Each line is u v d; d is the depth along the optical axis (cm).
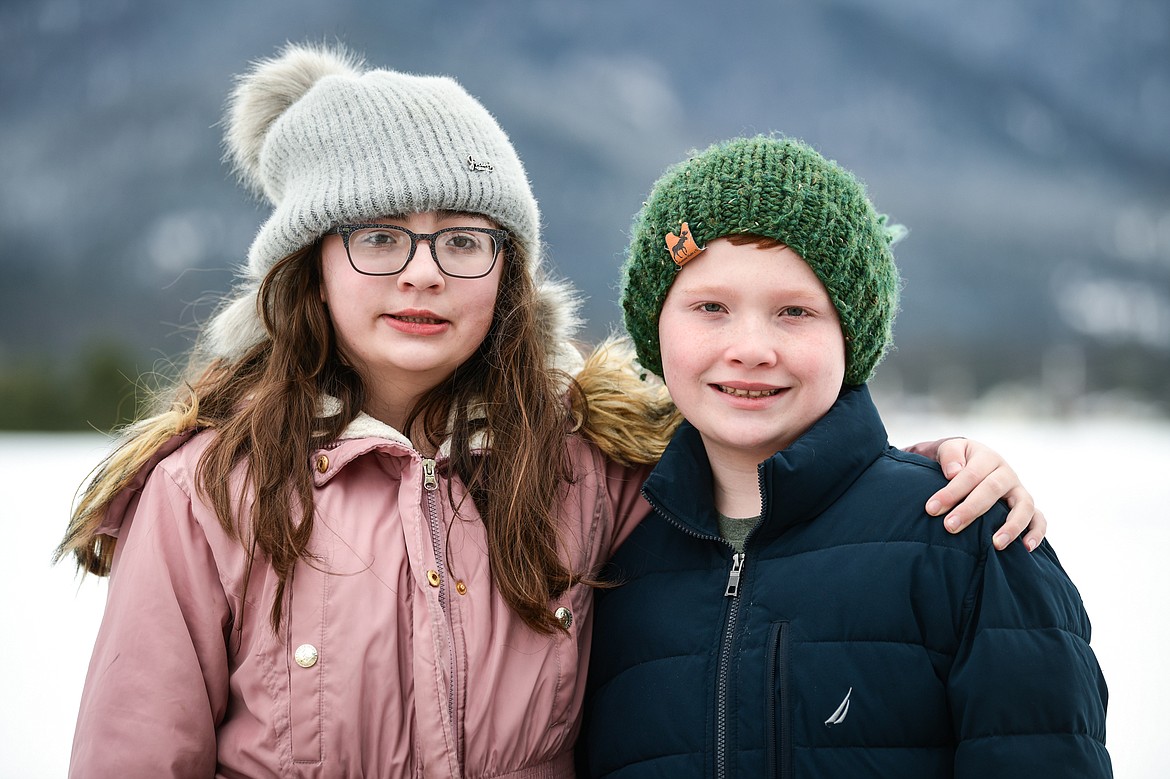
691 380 150
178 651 147
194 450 158
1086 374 3897
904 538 145
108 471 158
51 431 1488
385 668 147
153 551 150
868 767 138
